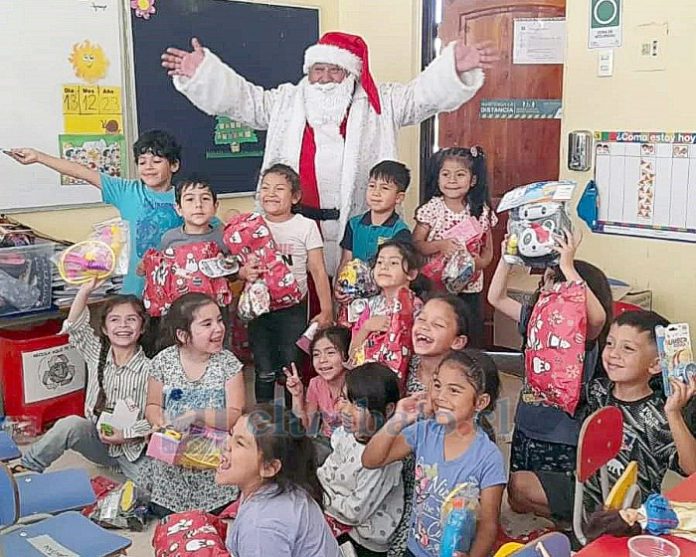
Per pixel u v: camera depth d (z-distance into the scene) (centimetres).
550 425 254
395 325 276
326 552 185
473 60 346
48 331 345
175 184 357
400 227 328
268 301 314
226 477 186
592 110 378
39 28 355
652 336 225
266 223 324
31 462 277
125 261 303
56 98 364
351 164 347
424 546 217
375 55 460
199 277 307
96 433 284
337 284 314
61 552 185
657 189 362
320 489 193
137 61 389
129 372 285
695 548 155
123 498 265
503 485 212
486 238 341
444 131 444
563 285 254
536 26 419
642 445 227
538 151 429
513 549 159
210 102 352
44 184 366
